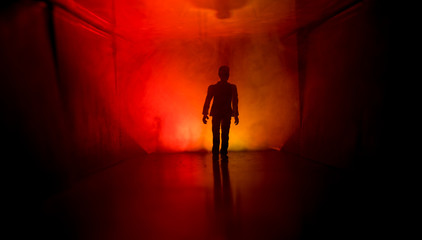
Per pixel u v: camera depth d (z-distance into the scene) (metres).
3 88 3.16
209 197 3.59
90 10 5.02
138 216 2.97
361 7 4.38
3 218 2.94
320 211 2.95
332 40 5.39
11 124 3.22
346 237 2.32
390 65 3.70
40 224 2.77
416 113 3.24
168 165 6.08
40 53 3.94
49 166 3.90
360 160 4.41
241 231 2.53
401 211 2.82
